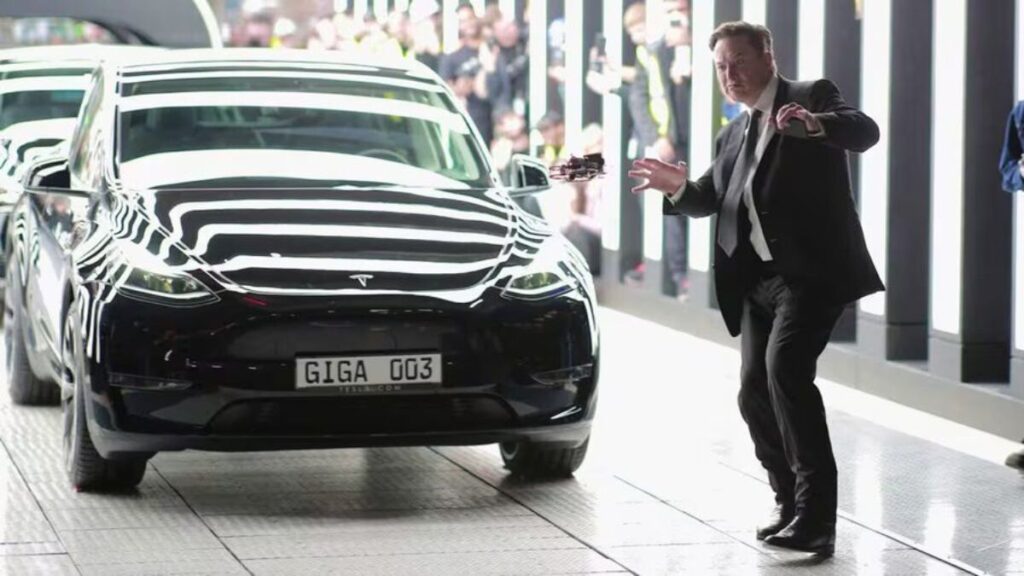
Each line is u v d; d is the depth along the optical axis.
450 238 8.84
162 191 9.19
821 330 7.73
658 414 11.23
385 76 10.36
